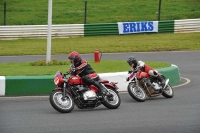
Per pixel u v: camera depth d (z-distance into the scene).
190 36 61.66
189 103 24.17
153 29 63.91
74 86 21.78
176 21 64.50
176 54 49.16
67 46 55.03
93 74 22.19
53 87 27.23
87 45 55.62
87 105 21.88
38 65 35.81
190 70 38.25
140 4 79.81
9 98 25.66
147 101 24.95
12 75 28.70
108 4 79.62
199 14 75.19
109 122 19.38
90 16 72.94
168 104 23.91
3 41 58.06
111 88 22.92
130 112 21.69
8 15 71.19
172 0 83.00
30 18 70.56
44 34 60.53
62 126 18.52
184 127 18.39
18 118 20.14
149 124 18.97
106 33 62.41
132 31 63.25
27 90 26.92
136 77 25.00
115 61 38.62
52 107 22.98
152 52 51.25
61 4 78.75
